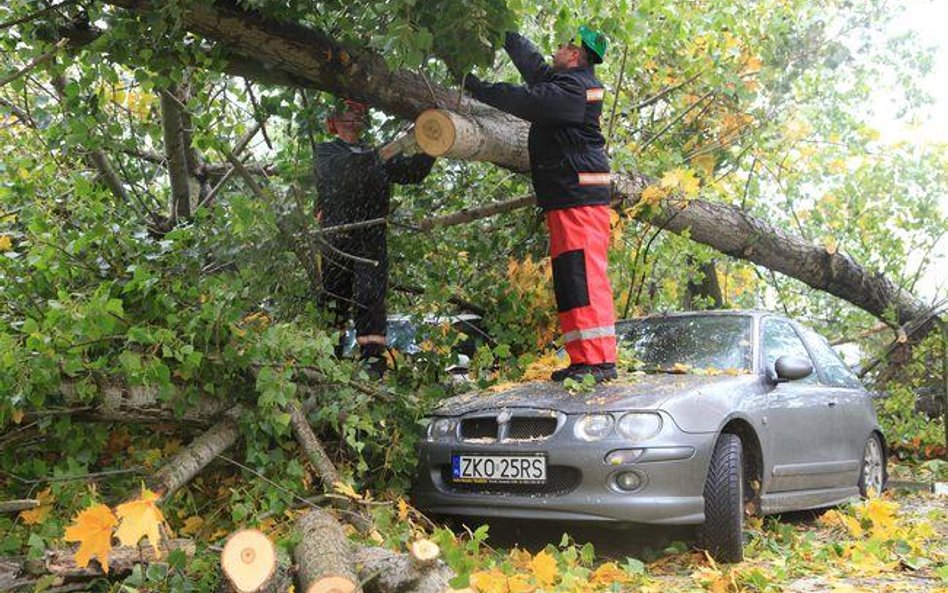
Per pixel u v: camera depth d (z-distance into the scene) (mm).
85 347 4590
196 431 5207
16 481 4672
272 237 5664
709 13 7461
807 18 8289
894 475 9836
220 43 5445
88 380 4539
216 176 7285
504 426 5559
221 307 4812
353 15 5363
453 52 5230
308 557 3938
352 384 5645
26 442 4766
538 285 7145
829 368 7477
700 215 8766
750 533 5965
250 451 4953
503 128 6324
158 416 4867
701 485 5305
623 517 5168
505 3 4922
